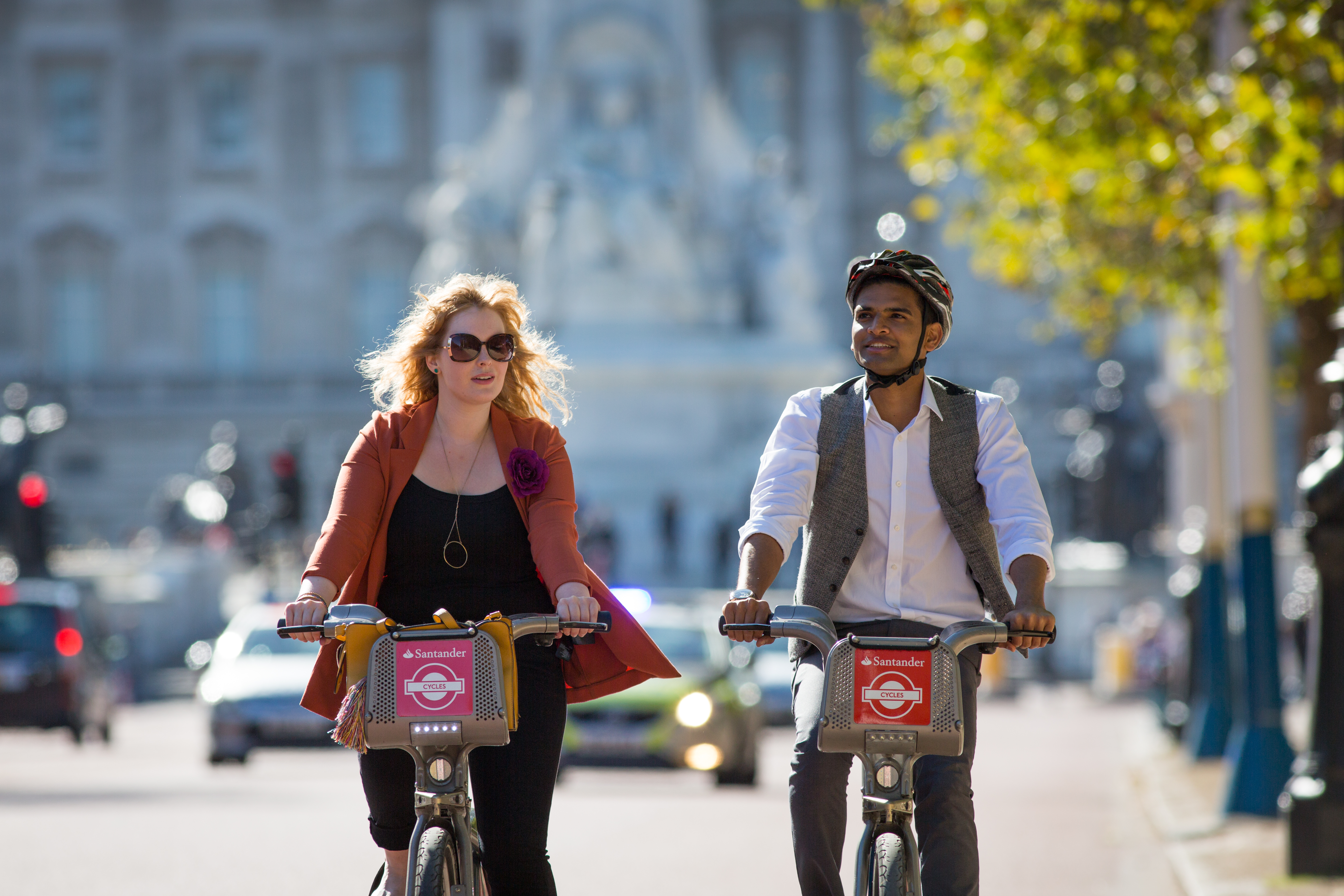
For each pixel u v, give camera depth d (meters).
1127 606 126.50
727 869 31.09
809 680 15.02
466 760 14.26
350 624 14.16
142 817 39.88
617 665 15.64
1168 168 36.78
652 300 146.75
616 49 151.50
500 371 15.49
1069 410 165.38
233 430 147.25
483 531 15.49
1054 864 32.31
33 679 68.12
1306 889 26.66
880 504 15.73
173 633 130.25
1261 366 37.41
